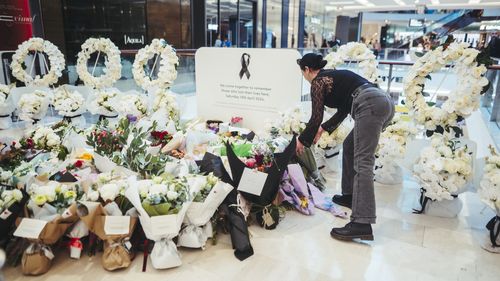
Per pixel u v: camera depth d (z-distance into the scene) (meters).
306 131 2.30
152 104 3.93
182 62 5.36
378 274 2.04
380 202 2.96
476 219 2.68
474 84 2.61
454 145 2.69
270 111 3.76
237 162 2.42
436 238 2.41
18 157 2.65
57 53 4.21
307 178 3.11
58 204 2.04
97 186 2.18
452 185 2.52
